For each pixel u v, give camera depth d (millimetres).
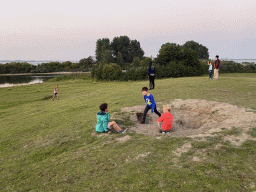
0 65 71500
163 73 31594
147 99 6582
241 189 2777
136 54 86188
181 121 7039
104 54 73812
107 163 4062
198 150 4105
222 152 3920
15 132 7781
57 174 3936
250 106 7082
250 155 3711
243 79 16484
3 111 13938
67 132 6812
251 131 4738
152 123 6949
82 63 82375
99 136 5945
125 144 4922
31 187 3619
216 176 3145
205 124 6195
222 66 37375
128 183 3246
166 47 35188
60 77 40125
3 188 3758
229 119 5934
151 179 3258
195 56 34312
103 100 12562
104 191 3133
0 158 5414
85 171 3873
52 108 12336
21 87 28375
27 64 77562
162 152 4207
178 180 3143
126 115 7770
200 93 10953
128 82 31578
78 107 11250
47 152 5305
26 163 4832
